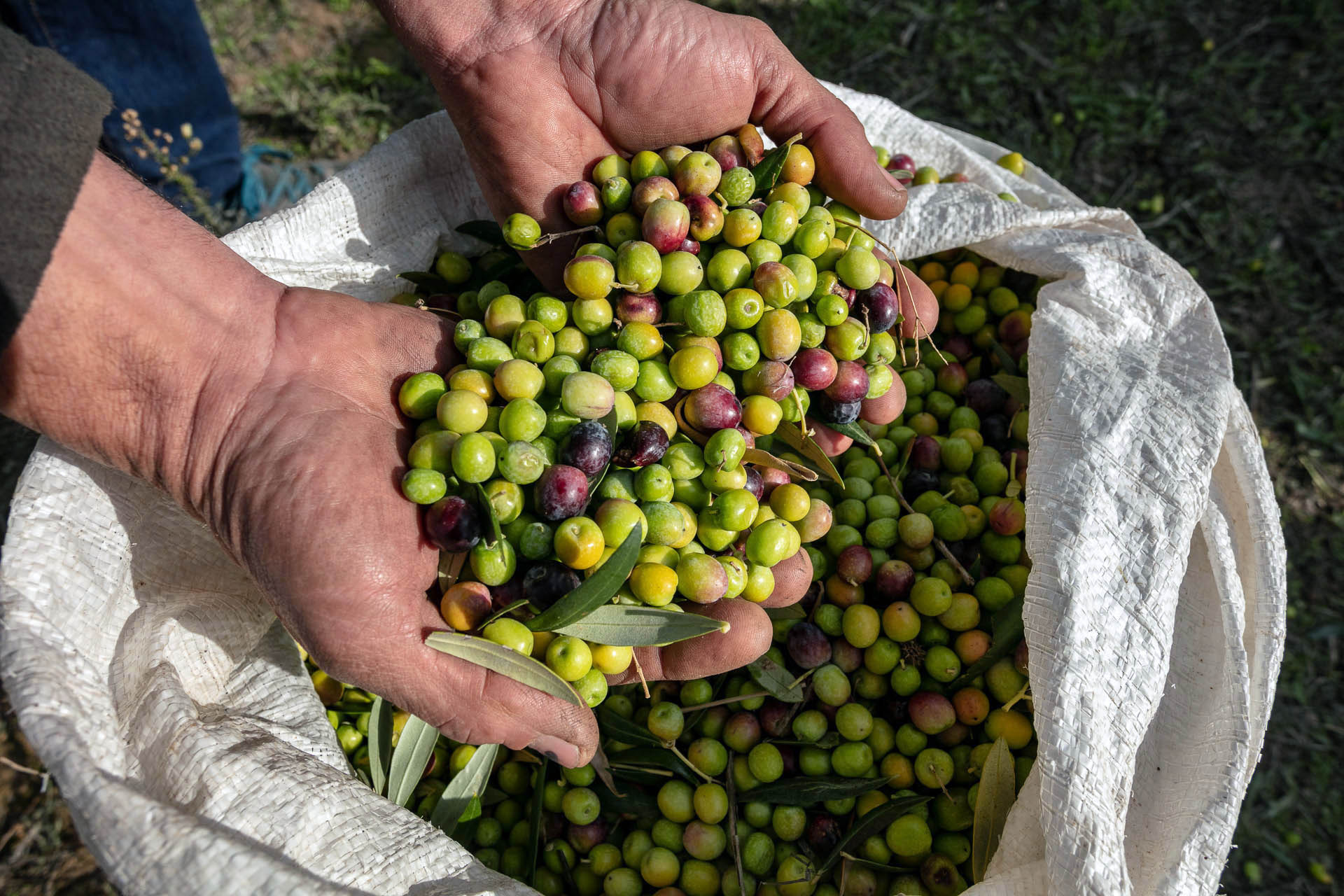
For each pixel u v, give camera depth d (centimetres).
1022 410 47
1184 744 38
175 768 32
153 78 60
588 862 43
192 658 37
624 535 34
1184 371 41
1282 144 79
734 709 43
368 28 84
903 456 47
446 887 33
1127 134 80
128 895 29
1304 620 64
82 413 33
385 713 40
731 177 40
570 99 43
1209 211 78
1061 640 35
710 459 36
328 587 32
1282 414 71
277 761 34
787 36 84
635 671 37
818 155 43
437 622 34
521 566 35
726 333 38
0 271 29
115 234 32
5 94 29
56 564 34
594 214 42
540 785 40
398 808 35
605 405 34
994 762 38
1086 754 34
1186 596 40
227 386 33
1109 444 38
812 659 42
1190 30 84
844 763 42
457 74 43
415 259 47
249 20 83
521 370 35
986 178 50
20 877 55
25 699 30
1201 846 34
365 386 36
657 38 42
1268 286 74
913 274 44
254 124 80
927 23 84
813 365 38
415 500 33
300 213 44
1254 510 40
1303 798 59
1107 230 46
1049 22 85
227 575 39
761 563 36
